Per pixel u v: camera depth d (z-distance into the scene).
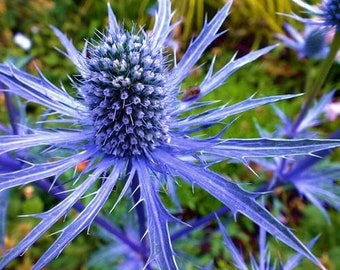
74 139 0.10
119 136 0.10
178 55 0.25
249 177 0.20
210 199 0.20
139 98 0.10
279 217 0.19
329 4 0.12
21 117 0.13
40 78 0.10
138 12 0.28
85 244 0.19
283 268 0.12
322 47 0.16
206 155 0.12
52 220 0.08
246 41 0.27
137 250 0.14
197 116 0.10
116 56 0.10
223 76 0.10
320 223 0.20
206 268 0.13
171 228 0.15
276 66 0.26
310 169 0.14
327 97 0.15
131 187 0.10
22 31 0.27
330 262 0.19
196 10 0.27
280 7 0.27
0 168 0.11
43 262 0.08
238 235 0.19
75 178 0.09
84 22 0.28
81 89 0.10
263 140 0.09
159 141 0.10
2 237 0.11
